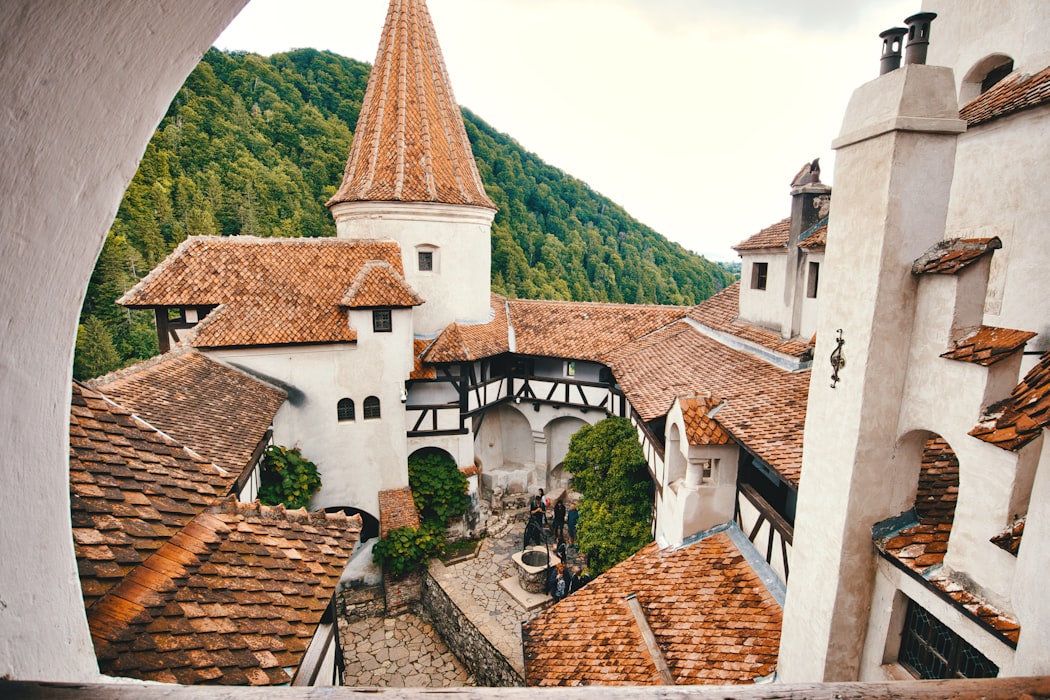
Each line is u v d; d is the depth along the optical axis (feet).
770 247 46.44
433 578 55.62
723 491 35.01
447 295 70.49
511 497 78.69
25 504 7.09
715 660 25.98
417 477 64.54
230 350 52.54
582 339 73.77
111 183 7.50
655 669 26.48
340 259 62.03
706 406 36.65
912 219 17.61
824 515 20.58
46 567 7.57
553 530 68.08
